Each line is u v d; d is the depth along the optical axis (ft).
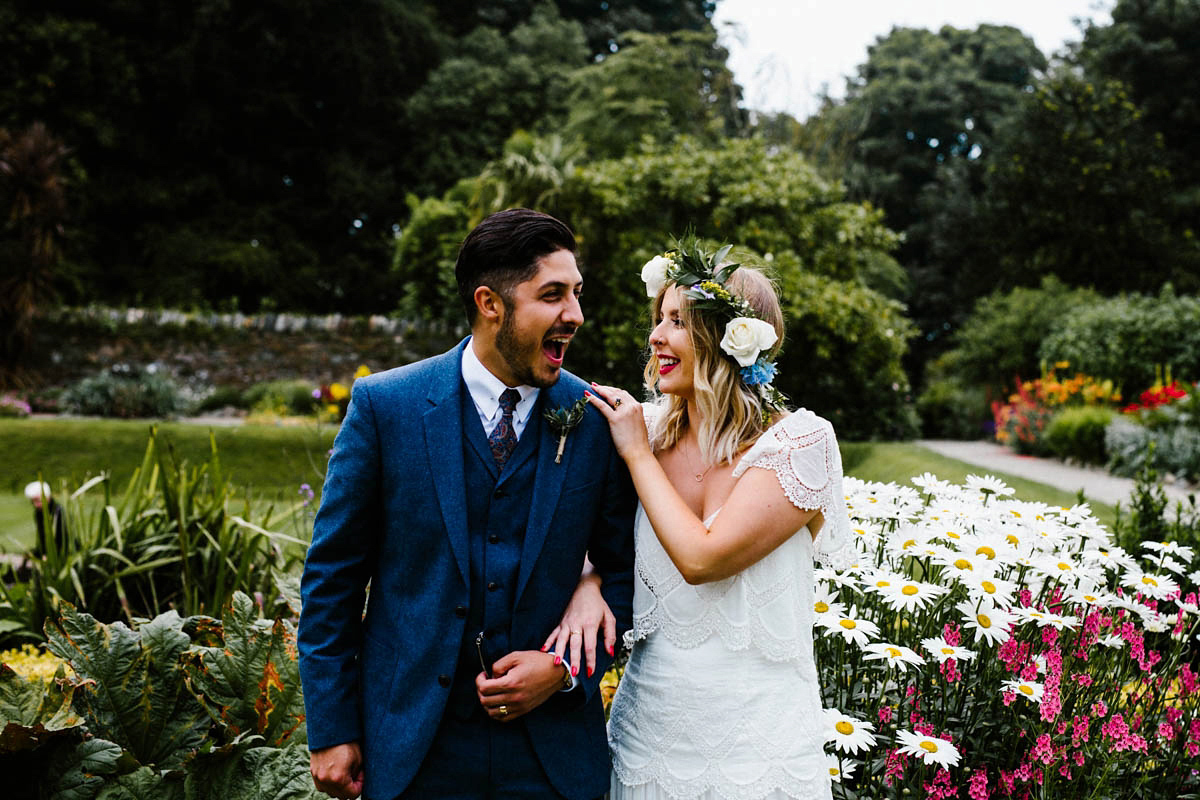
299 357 55.98
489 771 4.89
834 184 40.06
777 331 5.62
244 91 74.43
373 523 5.09
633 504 5.62
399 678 4.87
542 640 5.07
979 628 6.18
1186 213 67.15
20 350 50.80
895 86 94.12
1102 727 6.63
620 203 37.70
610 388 5.65
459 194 58.03
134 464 34.60
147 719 6.48
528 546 5.01
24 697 6.07
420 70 81.30
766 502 5.04
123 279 69.46
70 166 66.54
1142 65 76.18
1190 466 26.58
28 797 5.82
